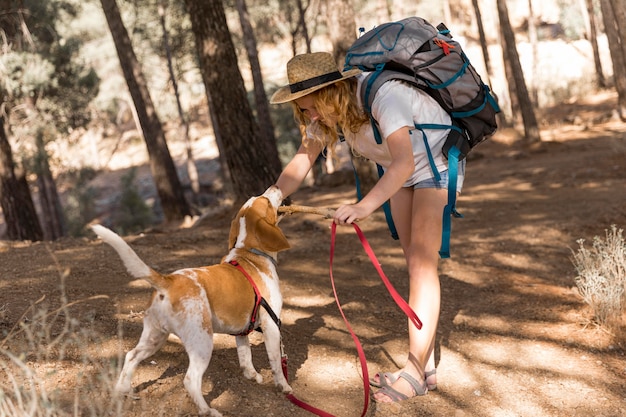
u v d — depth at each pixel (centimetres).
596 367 457
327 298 581
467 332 515
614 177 1246
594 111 2717
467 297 605
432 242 392
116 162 4750
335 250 764
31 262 646
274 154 1883
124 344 421
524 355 475
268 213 377
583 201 1031
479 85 380
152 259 692
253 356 433
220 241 808
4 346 382
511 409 397
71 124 2552
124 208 3084
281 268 676
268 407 368
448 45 371
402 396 395
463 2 5419
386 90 357
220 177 3422
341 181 1681
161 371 394
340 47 1076
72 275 594
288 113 3050
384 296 596
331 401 390
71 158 4138
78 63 2620
